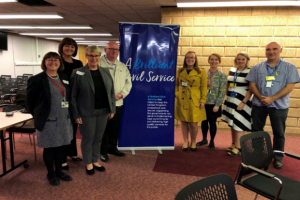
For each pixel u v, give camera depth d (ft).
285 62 9.21
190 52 10.62
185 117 10.91
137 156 10.84
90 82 7.88
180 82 11.15
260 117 9.91
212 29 14.83
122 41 10.46
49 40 49.08
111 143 10.74
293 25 14.06
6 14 20.16
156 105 10.99
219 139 13.82
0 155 10.61
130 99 10.84
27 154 10.87
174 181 8.51
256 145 6.11
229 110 10.75
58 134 7.48
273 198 5.14
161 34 10.54
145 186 8.10
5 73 37.06
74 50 8.87
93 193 7.56
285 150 12.16
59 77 7.61
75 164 9.82
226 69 15.07
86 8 17.97
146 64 10.63
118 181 8.41
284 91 9.09
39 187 7.86
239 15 14.47
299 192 5.30
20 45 40.24
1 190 7.64
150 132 11.21
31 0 17.51
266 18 14.21
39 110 7.18
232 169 9.59
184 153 11.32
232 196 4.06
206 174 9.12
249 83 10.03
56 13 19.58
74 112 7.84
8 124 7.45
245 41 14.62
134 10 18.29
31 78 7.07
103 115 8.53
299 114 14.61
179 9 15.07
